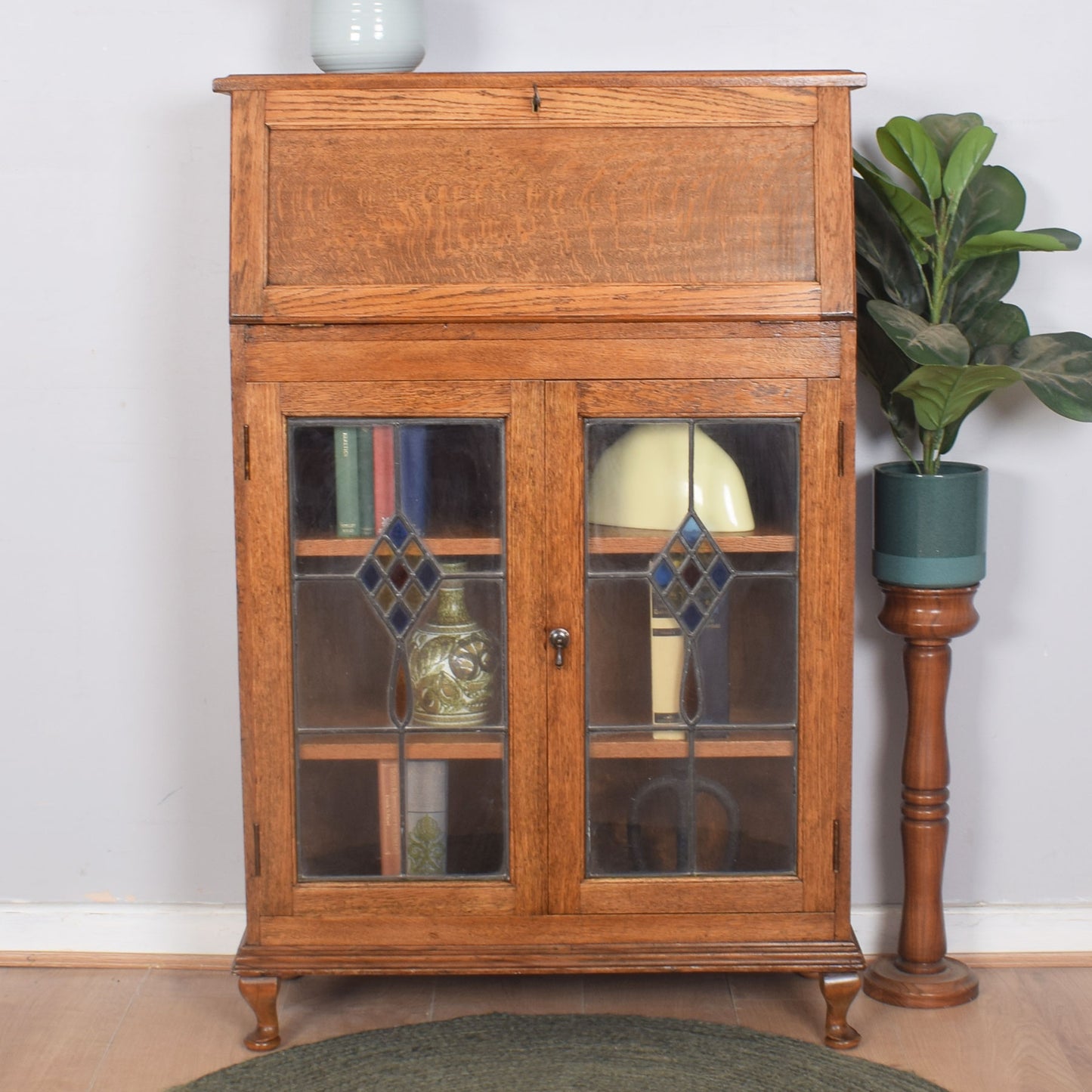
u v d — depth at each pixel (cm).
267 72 238
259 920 214
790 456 203
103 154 240
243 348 201
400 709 209
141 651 252
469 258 200
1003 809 255
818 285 199
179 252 242
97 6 236
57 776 254
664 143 199
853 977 216
